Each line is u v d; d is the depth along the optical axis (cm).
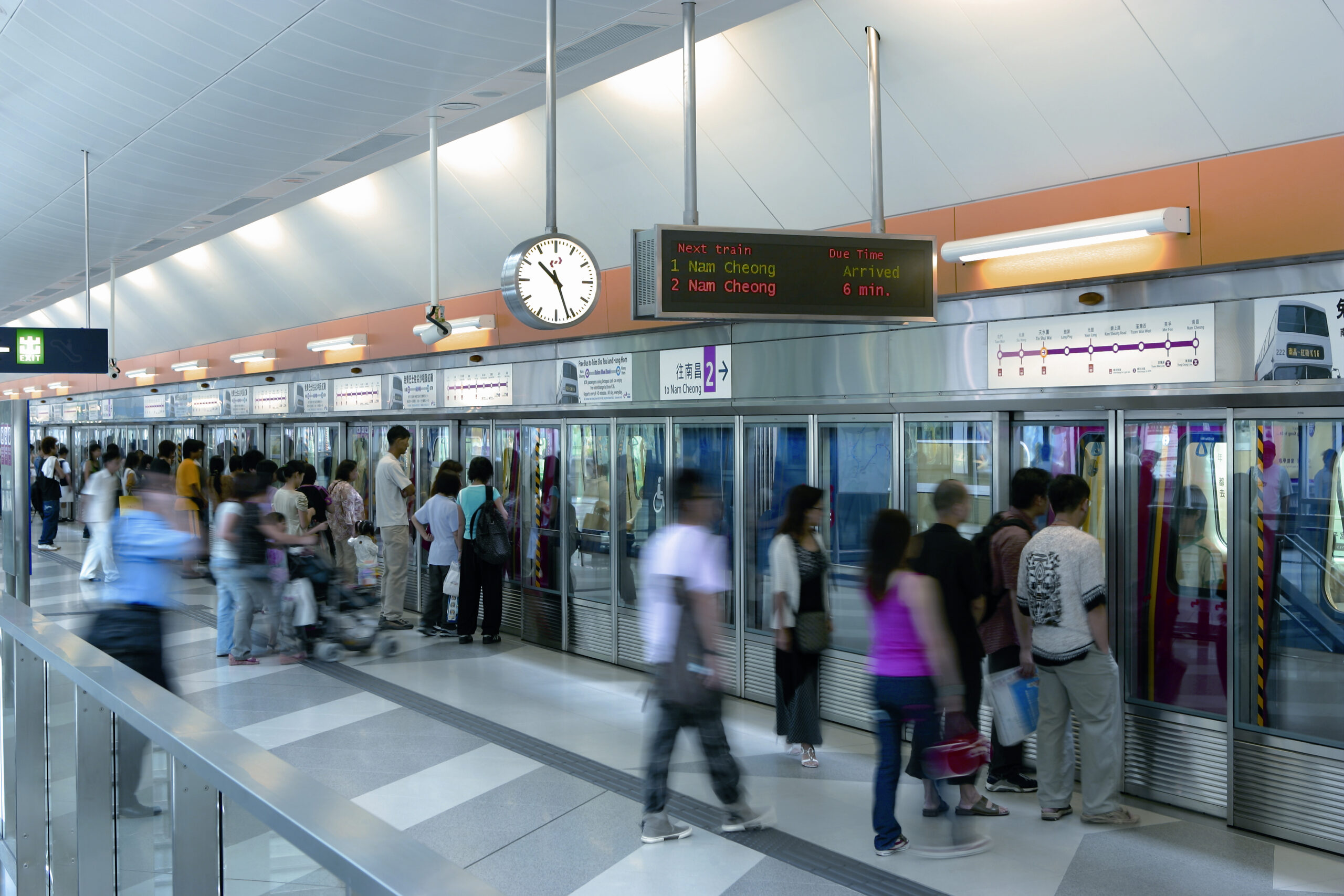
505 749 648
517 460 1066
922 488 682
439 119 786
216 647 949
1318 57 460
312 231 1262
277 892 185
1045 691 531
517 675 861
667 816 509
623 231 874
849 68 618
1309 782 503
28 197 1119
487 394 1094
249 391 1695
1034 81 554
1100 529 599
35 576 1396
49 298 2012
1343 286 477
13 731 375
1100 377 573
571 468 980
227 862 212
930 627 473
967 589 509
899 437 694
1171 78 507
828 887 452
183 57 675
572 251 572
